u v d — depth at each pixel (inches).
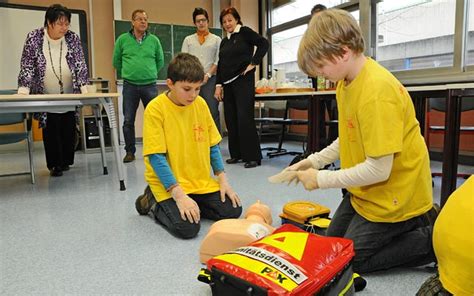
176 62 63.8
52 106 92.7
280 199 83.2
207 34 154.3
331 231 51.9
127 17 223.8
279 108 179.5
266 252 36.3
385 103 40.6
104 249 56.5
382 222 45.7
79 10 208.4
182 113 68.1
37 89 112.9
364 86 42.1
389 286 43.9
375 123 40.5
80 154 175.9
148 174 68.2
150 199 71.6
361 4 170.2
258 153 130.3
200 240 59.8
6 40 191.6
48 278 47.3
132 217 73.0
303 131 210.8
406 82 152.1
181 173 69.0
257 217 56.3
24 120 112.7
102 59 217.8
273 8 242.2
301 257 35.5
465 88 65.1
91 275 47.9
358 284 42.5
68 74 115.6
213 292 35.9
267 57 246.8
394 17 161.8
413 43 154.8
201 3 243.3
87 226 67.8
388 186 44.9
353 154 46.4
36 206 83.0
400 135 41.0
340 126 48.3
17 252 56.1
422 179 45.6
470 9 130.2
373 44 171.3
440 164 130.6
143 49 145.2
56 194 94.3
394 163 43.8
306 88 134.6
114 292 43.3
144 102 149.7
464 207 28.1
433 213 48.3
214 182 72.6
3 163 151.3
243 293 32.8
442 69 139.0
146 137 65.4
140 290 43.6
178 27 231.6
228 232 47.9
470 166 130.8
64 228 67.0
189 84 62.6
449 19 139.2
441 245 29.7
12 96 85.8
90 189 99.3
